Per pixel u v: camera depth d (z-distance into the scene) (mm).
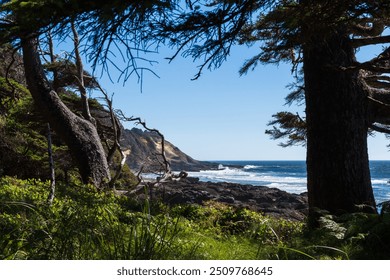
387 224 7082
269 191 36000
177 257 4559
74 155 16609
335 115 11430
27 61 16078
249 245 6902
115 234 4711
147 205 4762
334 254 6637
